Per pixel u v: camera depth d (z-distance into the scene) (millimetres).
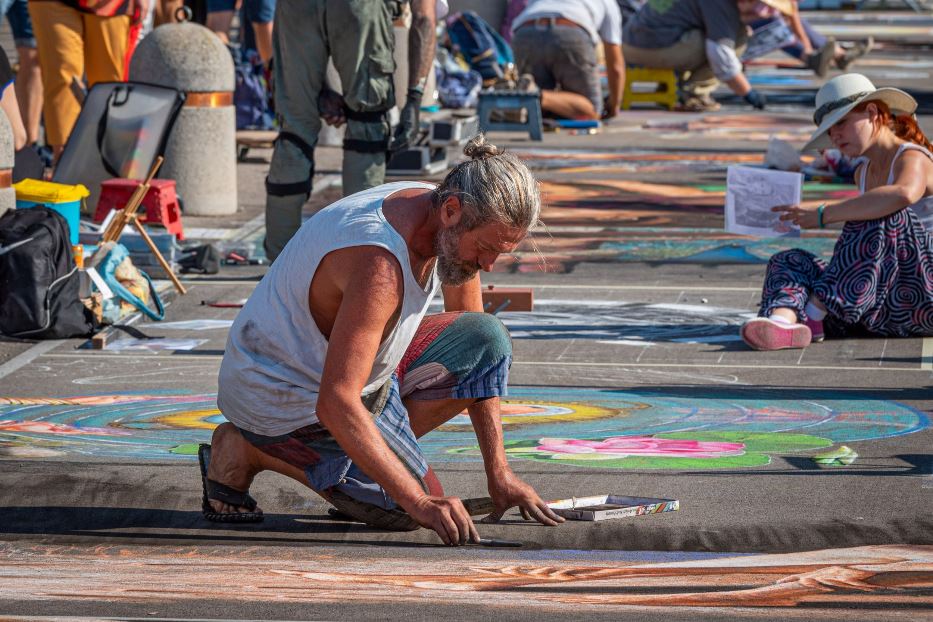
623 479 13523
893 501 12750
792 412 16203
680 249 27297
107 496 13023
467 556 11250
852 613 9711
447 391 11836
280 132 25359
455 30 52344
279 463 11789
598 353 19344
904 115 20312
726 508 12562
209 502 12180
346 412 10641
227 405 11727
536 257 26609
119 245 21750
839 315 19781
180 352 19594
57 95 33031
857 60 68812
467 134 41500
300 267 10984
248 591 10273
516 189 10180
